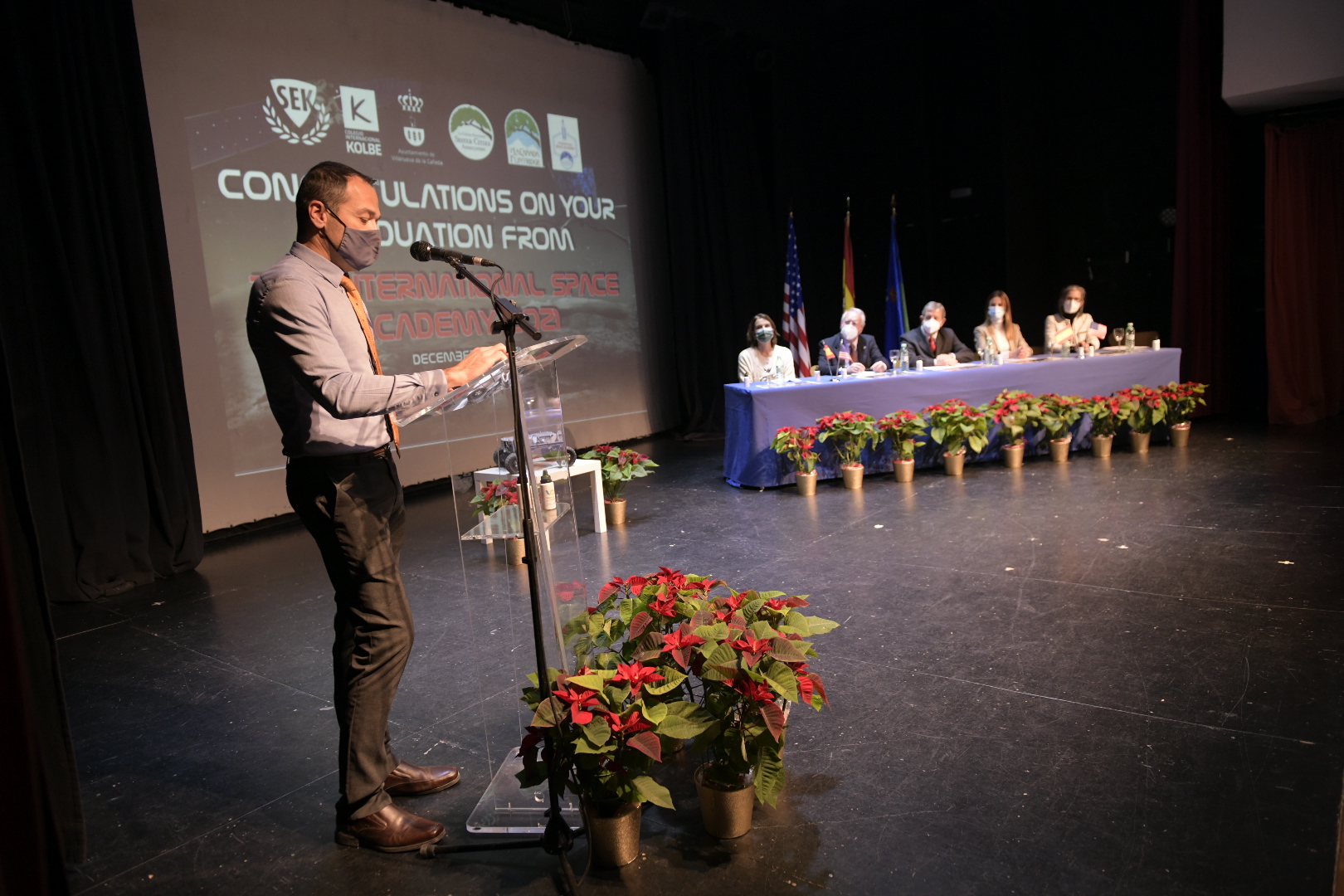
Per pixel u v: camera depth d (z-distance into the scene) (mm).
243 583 4328
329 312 1776
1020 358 6203
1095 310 7961
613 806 1782
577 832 1896
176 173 5211
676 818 1952
